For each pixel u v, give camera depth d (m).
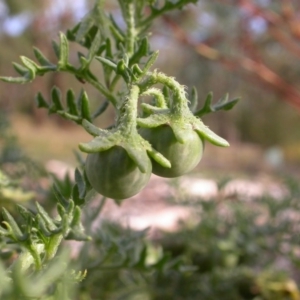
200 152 0.14
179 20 0.57
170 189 0.42
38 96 0.18
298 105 0.52
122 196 0.13
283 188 0.39
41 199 0.28
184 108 0.14
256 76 0.55
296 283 0.33
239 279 0.30
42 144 1.46
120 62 0.14
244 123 2.18
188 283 0.30
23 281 0.10
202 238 0.32
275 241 0.30
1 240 0.17
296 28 0.51
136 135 0.13
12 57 1.75
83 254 0.21
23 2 1.20
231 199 0.35
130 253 0.23
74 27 0.18
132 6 0.18
